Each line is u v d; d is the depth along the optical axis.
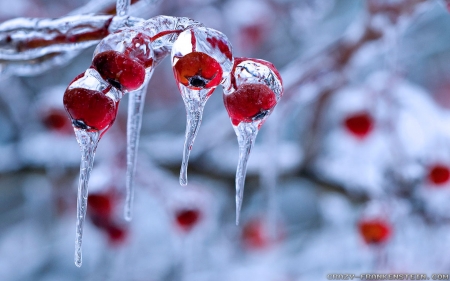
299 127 0.96
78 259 0.28
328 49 0.57
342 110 0.69
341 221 0.88
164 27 0.28
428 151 0.61
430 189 0.60
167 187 0.60
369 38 0.53
